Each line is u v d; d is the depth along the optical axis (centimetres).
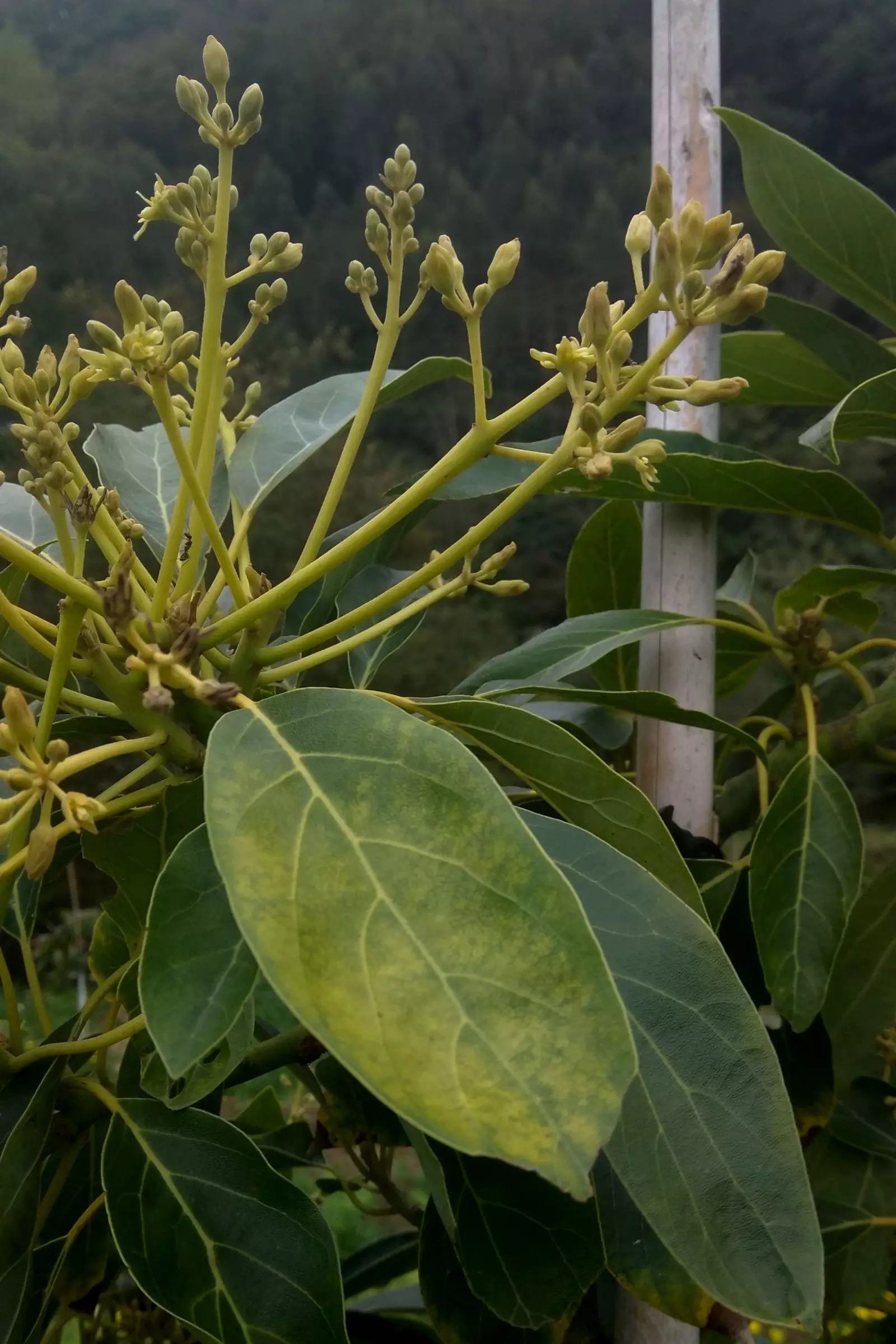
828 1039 63
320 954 34
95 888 231
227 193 47
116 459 64
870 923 71
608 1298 61
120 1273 63
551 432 254
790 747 71
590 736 69
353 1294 75
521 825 37
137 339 42
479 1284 47
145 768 46
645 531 68
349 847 36
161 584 45
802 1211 39
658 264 41
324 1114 78
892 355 73
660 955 43
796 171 66
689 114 65
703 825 64
